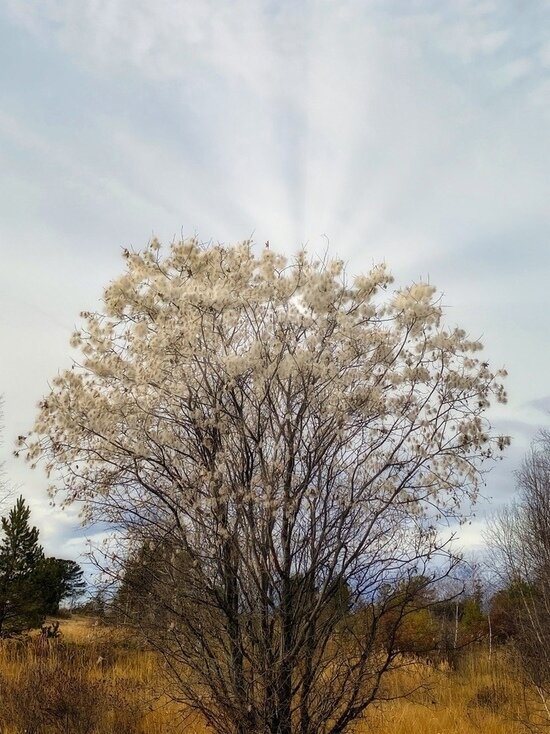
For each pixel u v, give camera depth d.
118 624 5.96
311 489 5.42
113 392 5.67
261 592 5.34
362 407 5.46
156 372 5.49
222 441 5.68
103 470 5.86
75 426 5.49
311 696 5.43
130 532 5.81
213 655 5.51
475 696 11.57
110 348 5.84
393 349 5.62
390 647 5.44
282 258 5.74
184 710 5.85
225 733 5.39
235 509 5.61
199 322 5.55
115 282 5.78
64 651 11.36
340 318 5.37
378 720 7.83
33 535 16.89
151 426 5.69
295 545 5.59
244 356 5.29
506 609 15.31
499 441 5.47
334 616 5.52
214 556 5.54
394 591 5.51
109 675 9.62
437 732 8.80
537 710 10.70
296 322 5.55
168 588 5.58
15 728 7.99
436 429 5.50
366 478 5.65
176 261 5.95
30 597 15.84
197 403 5.81
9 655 11.34
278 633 5.46
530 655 11.86
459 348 5.53
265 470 5.47
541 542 13.32
